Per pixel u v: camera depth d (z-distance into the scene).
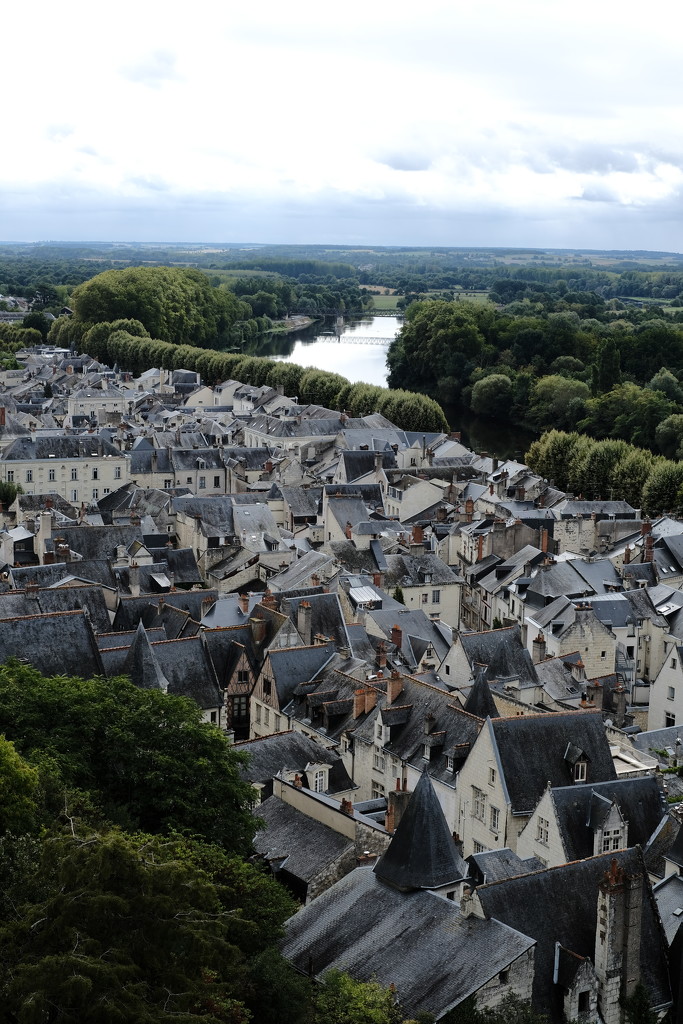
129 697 127.88
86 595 192.38
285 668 174.62
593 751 140.25
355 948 99.38
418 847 103.88
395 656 192.50
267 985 93.62
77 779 117.00
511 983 90.50
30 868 87.12
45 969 72.69
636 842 126.12
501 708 162.00
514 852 123.31
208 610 198.12
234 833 119.25
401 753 152.62
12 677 126.69
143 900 78.75
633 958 94.94
